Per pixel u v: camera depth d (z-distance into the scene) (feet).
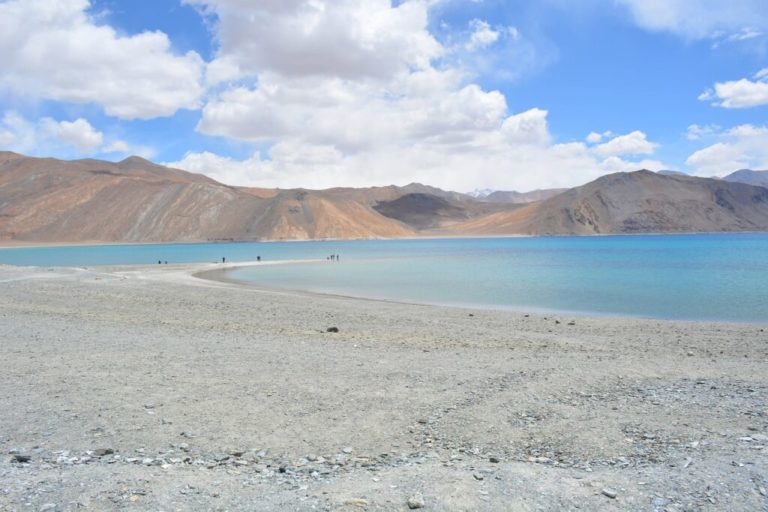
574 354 57.11
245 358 51.39
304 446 29.07
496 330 77.92
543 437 30.12
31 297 109.70
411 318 90.17
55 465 25.71
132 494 22.09
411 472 24.67
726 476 23.25
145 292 126.82
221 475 24.64
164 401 36.63
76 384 40.65
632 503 21.24
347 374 45.16
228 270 243.19
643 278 187.52
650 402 36.63
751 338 72.18
